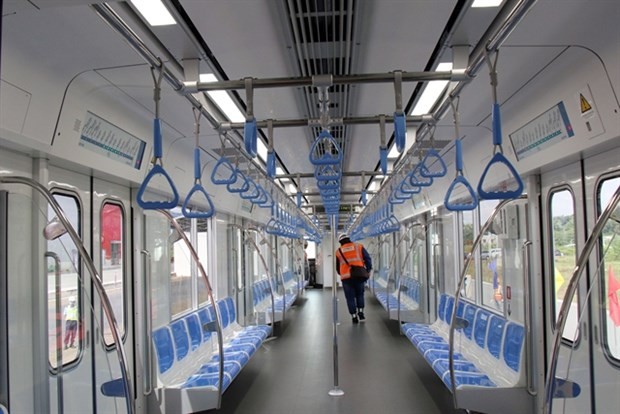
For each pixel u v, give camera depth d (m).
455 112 2.59
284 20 2.30
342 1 2.10
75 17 2.05
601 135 2.69
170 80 2.22
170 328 4.60
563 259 3.54
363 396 4.79
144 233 4.22
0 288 2.42
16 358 2.54
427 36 2.51
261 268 10.80
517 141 3.71
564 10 2.16
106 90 2.97
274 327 9.03
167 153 4.52
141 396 3.98
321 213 14.93
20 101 2.35
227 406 4.57
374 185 9.11
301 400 4.71
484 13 2.22
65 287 3.01
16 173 2.66
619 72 2.39
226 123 3.17
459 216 6.43
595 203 3.07
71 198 3.29
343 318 10.12
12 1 1.63
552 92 2.99
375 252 16.69
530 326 3.81
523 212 3.96
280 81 2.24
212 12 2.19
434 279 7.53
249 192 7.39
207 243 6.78
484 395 3.81
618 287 2.77
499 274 4.80
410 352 6.70
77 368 3.12
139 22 2.12
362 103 3.76
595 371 2.99
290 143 5.37
